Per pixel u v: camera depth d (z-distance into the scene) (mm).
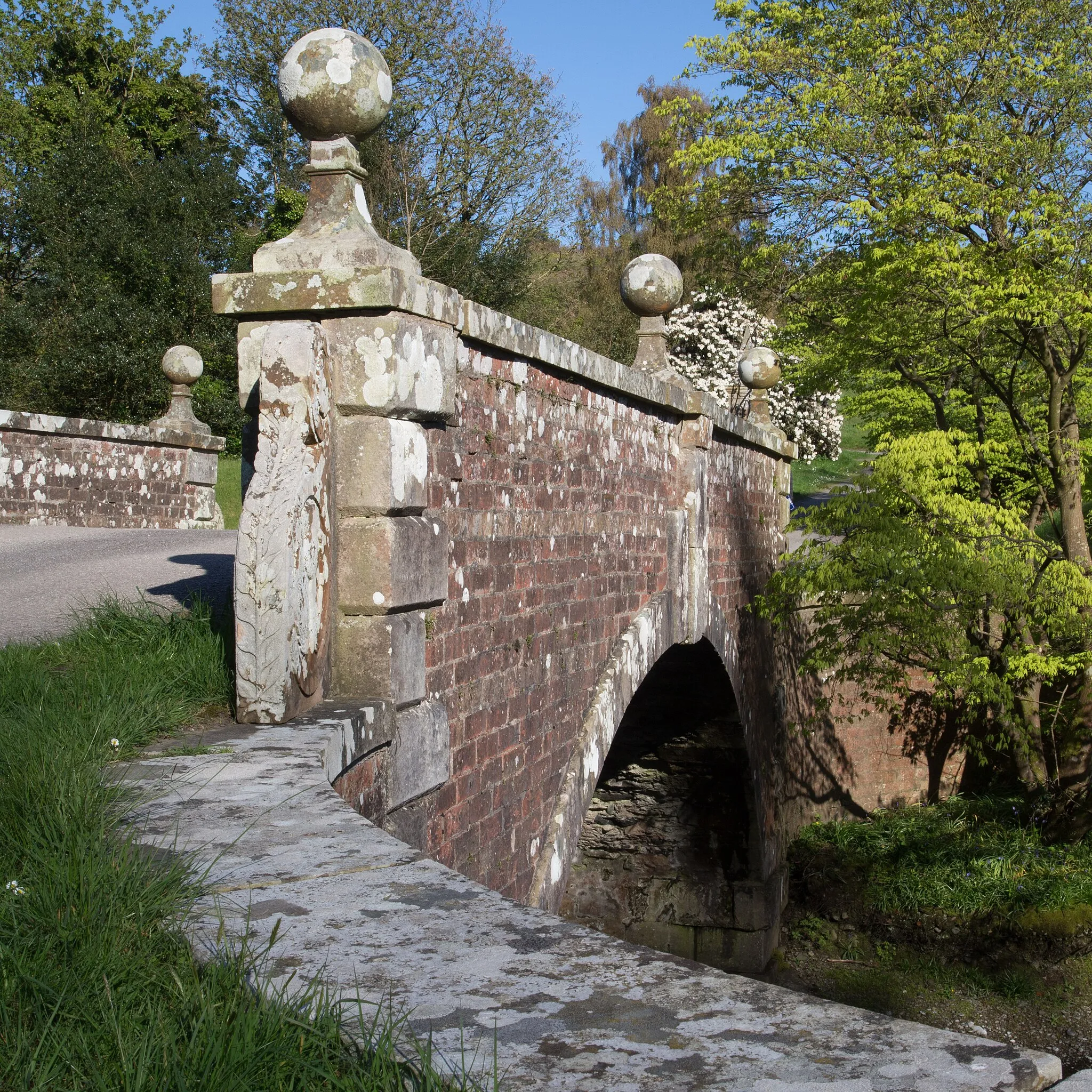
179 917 1688
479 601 4305
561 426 5281
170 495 14477
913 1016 10188
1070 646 11211
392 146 23078
